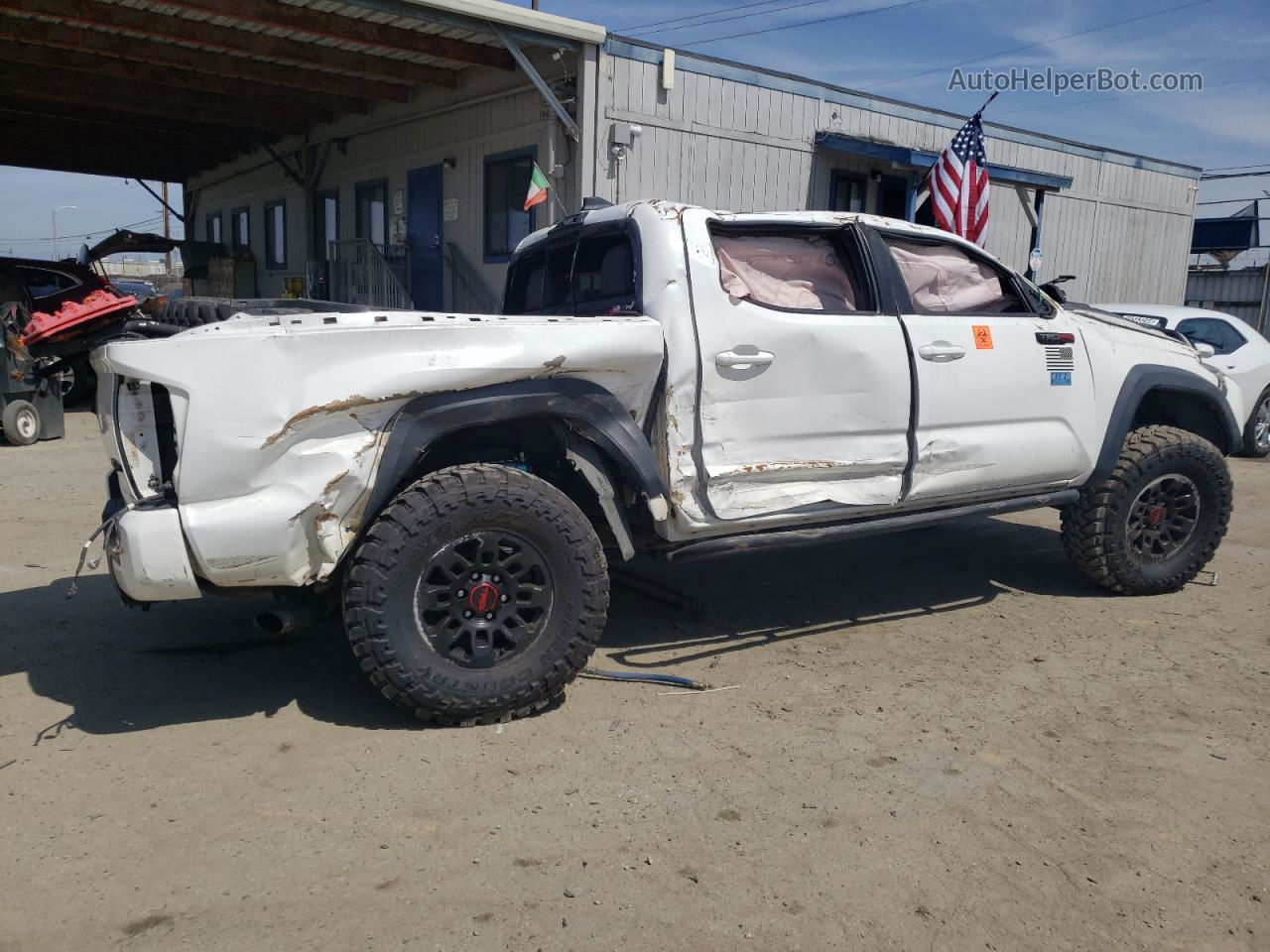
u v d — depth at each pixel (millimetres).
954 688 4094
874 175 14336
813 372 4227
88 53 12414
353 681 4117
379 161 14758
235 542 3314
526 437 4078
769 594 5438
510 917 2562
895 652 4535
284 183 17859
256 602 5141
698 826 2998
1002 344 4754
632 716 3793
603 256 4531
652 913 2582
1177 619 5043
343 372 3369
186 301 3873
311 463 3373
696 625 4898
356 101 14602
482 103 12469
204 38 10953
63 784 3230
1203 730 3699
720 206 12531
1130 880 2748
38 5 10008
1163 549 5398
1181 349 5594
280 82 12750
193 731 3639
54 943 2451
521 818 3037
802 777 3307
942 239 4828
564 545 3652
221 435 3266
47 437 10320
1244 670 4312
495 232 12625
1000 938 2500
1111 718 3803
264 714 3789
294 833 2947
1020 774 3346
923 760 3443
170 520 3279
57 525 6715
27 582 5426
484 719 3674
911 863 2814
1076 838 2953
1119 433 5141
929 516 4645
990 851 2879
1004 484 4852
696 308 3982
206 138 17750
